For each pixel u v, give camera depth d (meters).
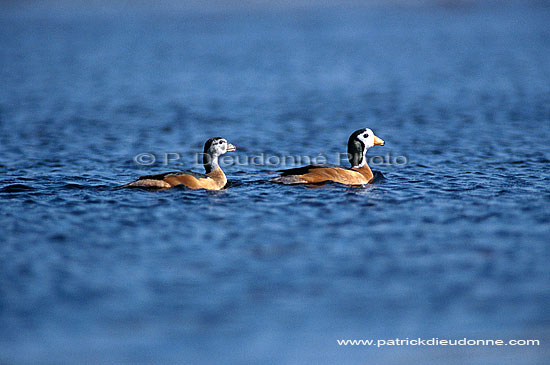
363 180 20.56
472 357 11.05
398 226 15.93
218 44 70.31
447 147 27.38
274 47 67.50
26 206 17.53
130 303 12.05
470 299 12.26
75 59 60.50
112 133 31.36
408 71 51.94
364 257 14.02
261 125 33.38
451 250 14.36
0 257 13.93
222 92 44.00
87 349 10.77
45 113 36.69
